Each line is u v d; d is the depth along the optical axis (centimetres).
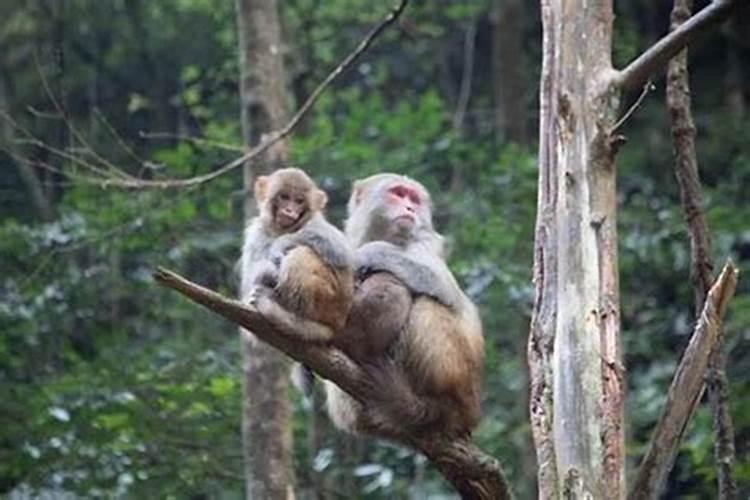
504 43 2459
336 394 1027
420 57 2834
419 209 1105
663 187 2444
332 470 1866
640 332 2031
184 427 1675
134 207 1769
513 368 2072
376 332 1002
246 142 1509
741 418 1666
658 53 957
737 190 2189
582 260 941
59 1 2548
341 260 964
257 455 1409
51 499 1555
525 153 2139
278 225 1005
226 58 2503
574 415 916
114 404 1647
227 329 2019
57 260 1839
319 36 2542
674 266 2008
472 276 1873
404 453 1902
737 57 2731
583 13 977
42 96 2536
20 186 2281
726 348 1866
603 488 907
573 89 966
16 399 1658
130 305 2116
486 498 980
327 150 2020
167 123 2633
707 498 1764
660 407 1862
